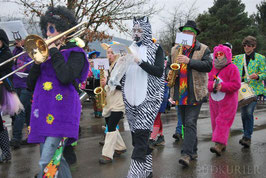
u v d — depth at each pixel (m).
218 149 4.77
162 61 3.38
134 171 3.20
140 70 3.34
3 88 4.42
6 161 4.60
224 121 4.84
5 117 9.96
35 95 2.83
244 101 5.27
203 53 4.29
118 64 3.44
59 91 2.77
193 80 4.24
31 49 2.68
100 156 4.88
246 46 5.84
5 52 4.48
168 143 5.79
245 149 5.23
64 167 2.90
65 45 2.91
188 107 4.32
